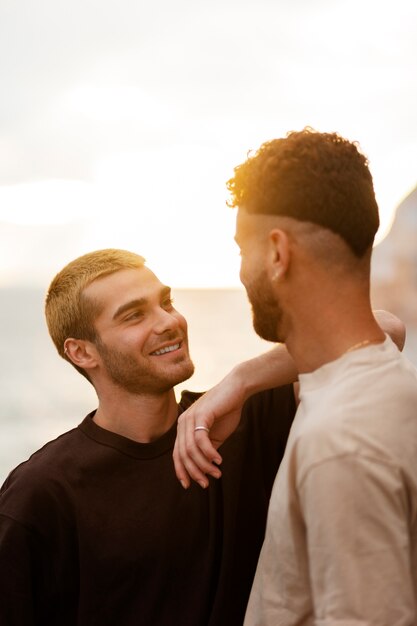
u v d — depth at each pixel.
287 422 1.74
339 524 1.06
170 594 1.59
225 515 1.62
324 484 1.08
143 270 1.67
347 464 1.07
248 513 1.68
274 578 1.22
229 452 1.66
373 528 1.06
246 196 1.21
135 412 1.64
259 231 1.20
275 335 1.24
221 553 1.62
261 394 1.75
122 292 1.63
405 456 1.10
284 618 1.20
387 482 1.07
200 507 1.62
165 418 1.65
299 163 1.17
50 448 1.66
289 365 1.50
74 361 1.69
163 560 1.59
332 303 1.18
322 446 1.09
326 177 1.16
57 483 1.60
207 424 1.41
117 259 1.68
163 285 1.67
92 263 1.68
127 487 1.61
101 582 1.58
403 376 1.17
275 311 1.21
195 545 1.61
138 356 1.62
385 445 1.09
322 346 1.19
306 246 1.16
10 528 1.57
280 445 1.73
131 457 1.62
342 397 1.12
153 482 1.62
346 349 1.18
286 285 1.18
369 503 1.06
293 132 1.24
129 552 1.58
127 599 1.59
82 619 1.58
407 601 1.07
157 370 1.62
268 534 1.23
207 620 1.60
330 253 1.16
